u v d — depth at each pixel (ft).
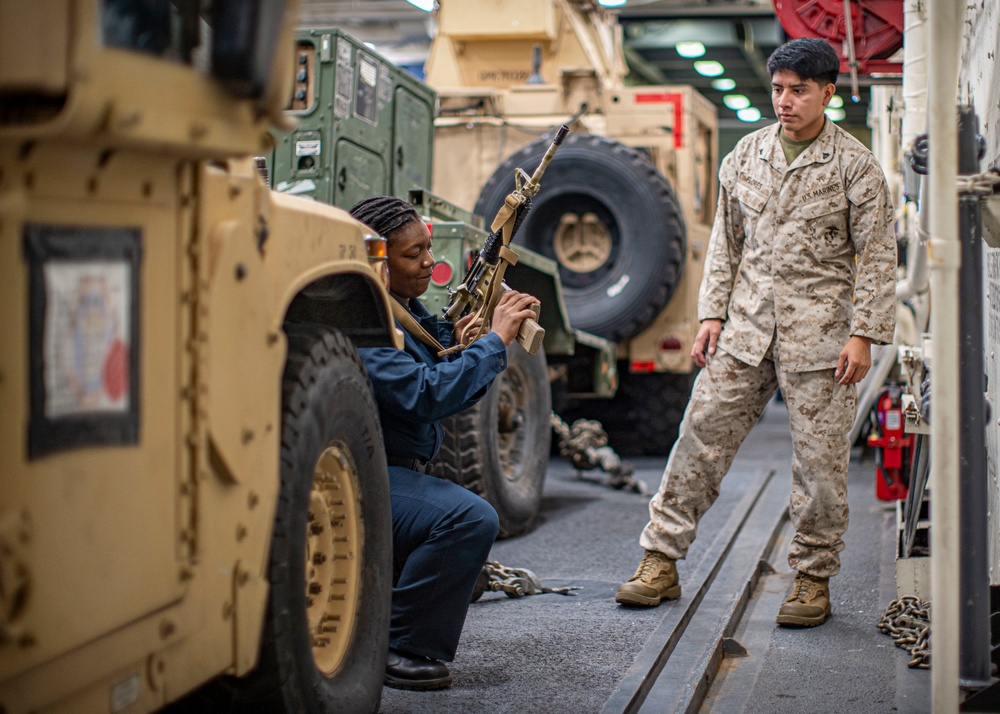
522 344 10.30
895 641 12.07
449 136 27.07
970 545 8.76
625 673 10.39
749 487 22.07
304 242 7.47
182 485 6.01
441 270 17.28
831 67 12.10
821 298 12.33
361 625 8.71
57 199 5.03
